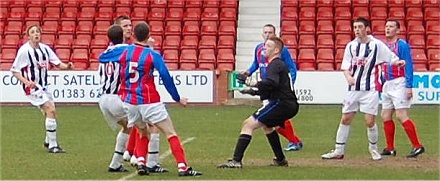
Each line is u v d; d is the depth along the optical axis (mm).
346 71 30656
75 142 36875
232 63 64750
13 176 26375
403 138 39031
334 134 40906
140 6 72562
